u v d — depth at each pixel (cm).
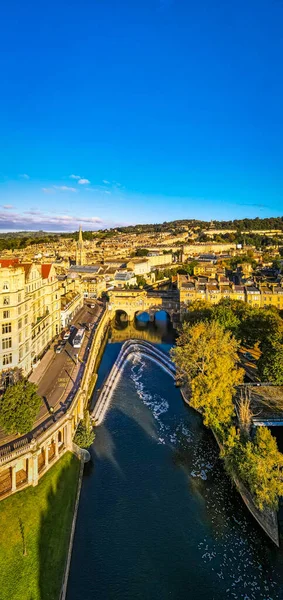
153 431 8556
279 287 17338
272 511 5812
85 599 4825
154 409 9612
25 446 5903
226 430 7719
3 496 5672
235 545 5647
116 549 5528
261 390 8838
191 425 8862
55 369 9812
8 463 5584
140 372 12262
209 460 7538
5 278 7988
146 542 5662
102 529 5847
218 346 9331
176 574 5194
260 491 5634
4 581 4666
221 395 7719
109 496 6506
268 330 11538
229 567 5316
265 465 5781
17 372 8469
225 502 6444
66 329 13975
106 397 10219
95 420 8856
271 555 5488
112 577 5116
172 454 7712
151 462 7425
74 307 16800
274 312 14400
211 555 5481
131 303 19525
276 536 5619
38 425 6788
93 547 5544
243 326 12512
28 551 5078
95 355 12375
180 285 18050
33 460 5959
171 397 10344
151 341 16088
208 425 8131
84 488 6669
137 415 9269
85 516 6069
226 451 6719
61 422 6831
